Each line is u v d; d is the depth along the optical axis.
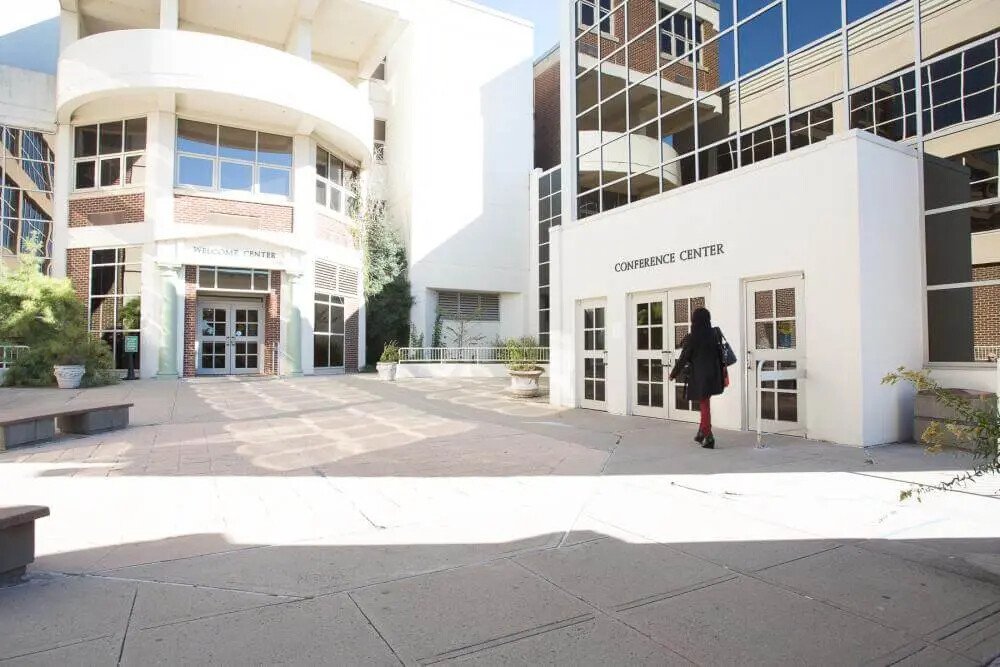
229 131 19.03
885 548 3.90
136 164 18.05
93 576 3.46
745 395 8.61
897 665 2.54
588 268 11.45
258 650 2.62
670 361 9.80
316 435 8.41
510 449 7.32
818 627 2.86
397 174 27.69
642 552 3.86
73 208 18.23
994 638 2.75
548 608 3.06
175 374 17.78
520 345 22.69
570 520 4.52
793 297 8.02
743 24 9.78
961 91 8.93
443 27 26.92
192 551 3.88
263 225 19.25
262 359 19.39
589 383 11.54
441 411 11.16
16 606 3.05
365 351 24.00
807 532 4.21
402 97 27.38
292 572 3.53
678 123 10.98
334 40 22.86
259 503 4.99
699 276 9.20
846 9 8.30
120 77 16.58
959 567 3.58
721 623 2.90
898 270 7.64
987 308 8.30
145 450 7.27
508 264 27.94
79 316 16.17
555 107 30.14
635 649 2.65
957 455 6.64
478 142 27.50
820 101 8.73
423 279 25.91
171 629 2.81
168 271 17.72
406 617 2.95
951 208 7.80
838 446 7.26
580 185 13.89
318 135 20.56
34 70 20.97
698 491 5.30
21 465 6.42
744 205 8.58
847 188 7.33
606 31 12.24
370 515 4.66
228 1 19.75
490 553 3.85
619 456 6.86
